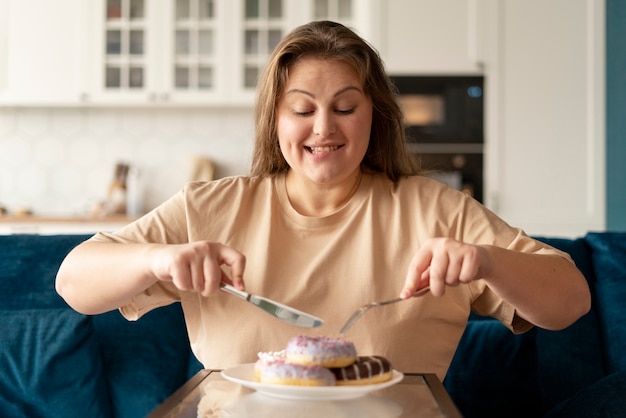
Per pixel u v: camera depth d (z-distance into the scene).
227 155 4.62
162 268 1.06
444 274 1.04
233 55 4.38
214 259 1.03
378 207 1.32
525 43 4.12
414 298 1.24
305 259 1.29
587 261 1.81
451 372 1.66
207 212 1.32
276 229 1.31
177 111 4.62
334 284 1.26
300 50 1.23
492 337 1.67
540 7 4.12
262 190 1.35
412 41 4.12
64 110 4.62
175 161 4.62
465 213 1.31
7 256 1.70
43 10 4.34
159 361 1.67
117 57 4.37
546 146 4.11
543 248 1.25
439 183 1.37
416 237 1.30
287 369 0.91
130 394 1.64
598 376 1.70
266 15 4.39
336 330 1.23
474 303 1.33
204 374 1.05
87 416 1.58
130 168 4.58
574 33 4.12
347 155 1.23
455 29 4.12
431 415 0.84
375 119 1.35
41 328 1.61
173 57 4.38
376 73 1.30
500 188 4.11
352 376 0.93
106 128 4.62
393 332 1.23
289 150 1.25
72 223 4.07
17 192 4.62
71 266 1.19
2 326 1.61
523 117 4.11
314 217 1.31
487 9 4.12
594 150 4.11
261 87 1.31
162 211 1.34
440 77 4.12
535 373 1.65
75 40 4.35
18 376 1.57
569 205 4.11
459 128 4.12
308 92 1.21
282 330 1.23
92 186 4.62
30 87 4.33
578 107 4.11
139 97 4.36
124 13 4.36
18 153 4.62
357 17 4.32
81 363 1.60
